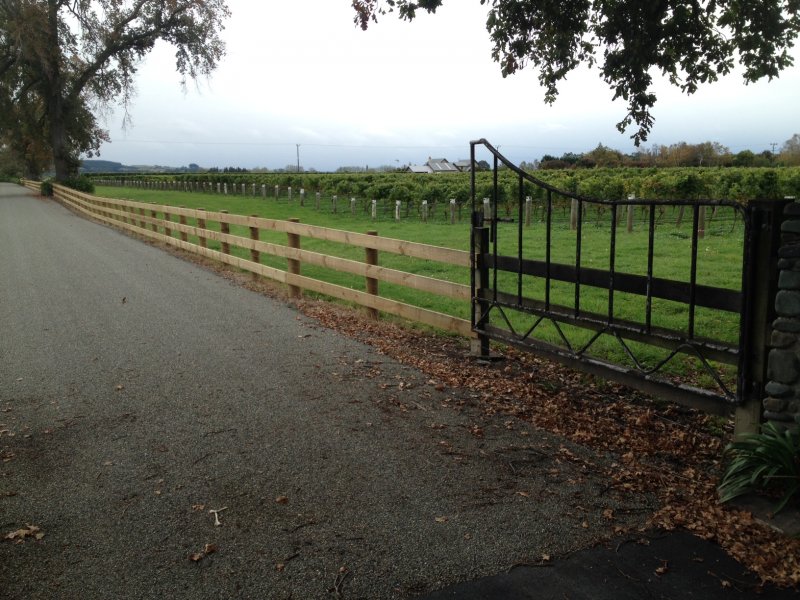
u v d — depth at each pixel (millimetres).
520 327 7207
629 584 2758
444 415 4676
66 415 4746
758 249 3553
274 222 9617
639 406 4906
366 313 7836
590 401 5008
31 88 42219
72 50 38469
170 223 15250
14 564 2938
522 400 5004
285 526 3227
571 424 4500
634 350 6152
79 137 46375
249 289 9953
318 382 5438
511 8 6812
